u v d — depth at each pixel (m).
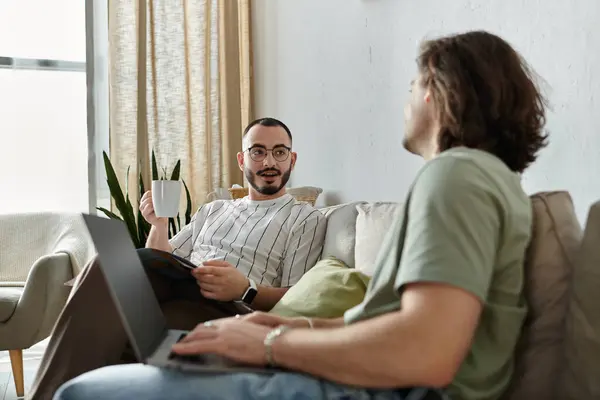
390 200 2.68
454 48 1.00
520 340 1.00
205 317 1.54
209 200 3.33
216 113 3.69
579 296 0.95
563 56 1.97
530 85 1.01
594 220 0.96
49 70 3.98
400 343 0.76
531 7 2.07
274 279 2.25
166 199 2.13
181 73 3.63
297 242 2.21
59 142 4.07
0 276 3.12
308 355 0.84
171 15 3.61
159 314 1.17
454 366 0.76
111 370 0.85
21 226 3.20
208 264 1.66
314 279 1.72
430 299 0.76
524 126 1.00
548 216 1.02
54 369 1.24
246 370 0.86
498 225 0.85
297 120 3.30
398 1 2.62
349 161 2.92
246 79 3.66
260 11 3.60
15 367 2.52
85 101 4.09
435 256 0.77
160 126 3.60
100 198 3.89
